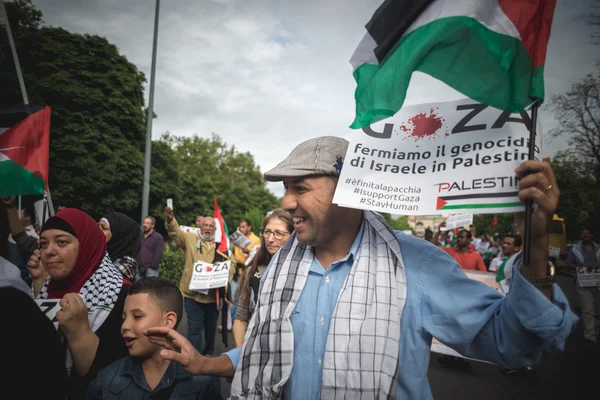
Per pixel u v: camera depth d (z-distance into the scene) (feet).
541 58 3.65
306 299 4.41
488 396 14.07
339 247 4.49
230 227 150.92
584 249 24.09
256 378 4.25
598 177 53.06
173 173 93.25
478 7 3.67
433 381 15.70
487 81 3.70
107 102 72.79
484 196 3.55
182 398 5.53
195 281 15.35
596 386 15.03
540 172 3.29
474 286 3.95
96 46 74.33
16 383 3.44
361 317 3.99
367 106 4.03
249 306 9.52
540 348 3.52
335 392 3.78
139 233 10.03
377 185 3.84
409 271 4.18
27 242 12.03
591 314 22.13
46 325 3.84
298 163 4.17
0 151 8.97
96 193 70.44
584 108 45.19
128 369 5.58
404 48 3.86
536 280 3.42
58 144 67.15
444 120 3.89
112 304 6.43
